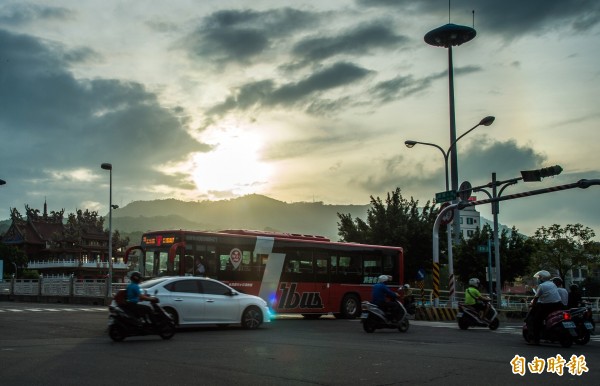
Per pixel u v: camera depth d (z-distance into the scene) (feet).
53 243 345.51
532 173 85.30
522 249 159.84
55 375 31.12
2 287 170.30
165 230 75.66
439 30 232.73
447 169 105.70
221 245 76.79
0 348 42.60
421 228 142.92
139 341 48.65
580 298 55.36
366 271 90.89
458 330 67.36
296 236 85.10
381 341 51.75
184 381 29.66
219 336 53.98
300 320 84.58
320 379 30.55
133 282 49.62
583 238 181.16
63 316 79.82
